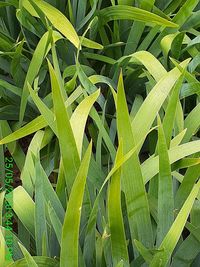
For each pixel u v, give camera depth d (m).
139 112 0.95
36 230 0.88
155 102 0.95
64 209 0.95
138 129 0.94
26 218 0.92
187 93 1.08
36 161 0.87
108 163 1.08
